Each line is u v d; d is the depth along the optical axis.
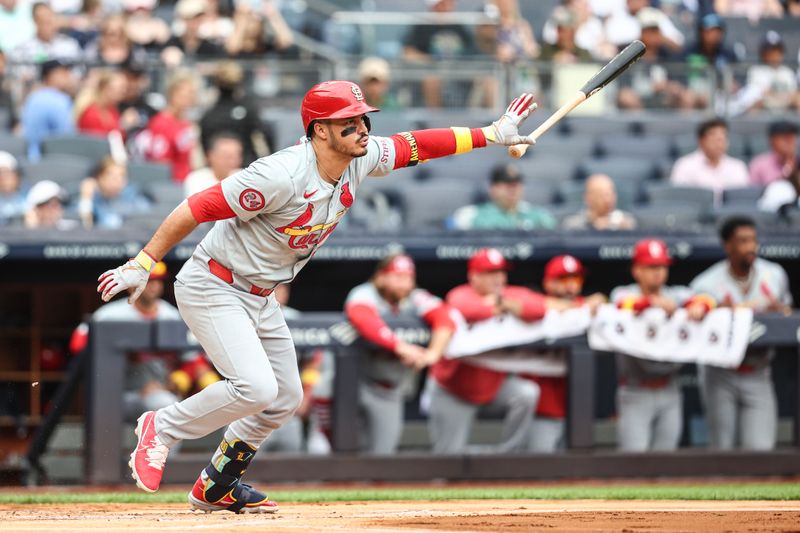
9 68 42.78
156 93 43.47
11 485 30.05
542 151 44.38
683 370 32.34
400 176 41.50
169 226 15.95
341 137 15.80
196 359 30.02
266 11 45.41
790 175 41.47
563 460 30.53
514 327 30.58
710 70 47.16
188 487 28.86
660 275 31.05
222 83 38.22
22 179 38.88
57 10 49.72
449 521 16.66
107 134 41.84
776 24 53.22
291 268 16.91
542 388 31.05
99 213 36.34
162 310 31.27
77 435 30.62
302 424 31.72
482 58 46.12
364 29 45.97
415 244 34.72
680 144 45.72
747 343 31.08
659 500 23.20
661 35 49.41
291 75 43.75
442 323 29.91
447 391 30.84
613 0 53.34
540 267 36.28
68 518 17.78
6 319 37.44
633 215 39.44
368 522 16.56
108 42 45.59
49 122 41.75
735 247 32.06
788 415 31.67
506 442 31.42
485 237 34.94
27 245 33.56
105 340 28.92
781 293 33.09
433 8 49.28
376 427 30.56
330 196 16.27
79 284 36.22
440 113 44.66
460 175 42.16
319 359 31.50
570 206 40.25
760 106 47.16
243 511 18.56
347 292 36.84
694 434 32.34
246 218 16.00
